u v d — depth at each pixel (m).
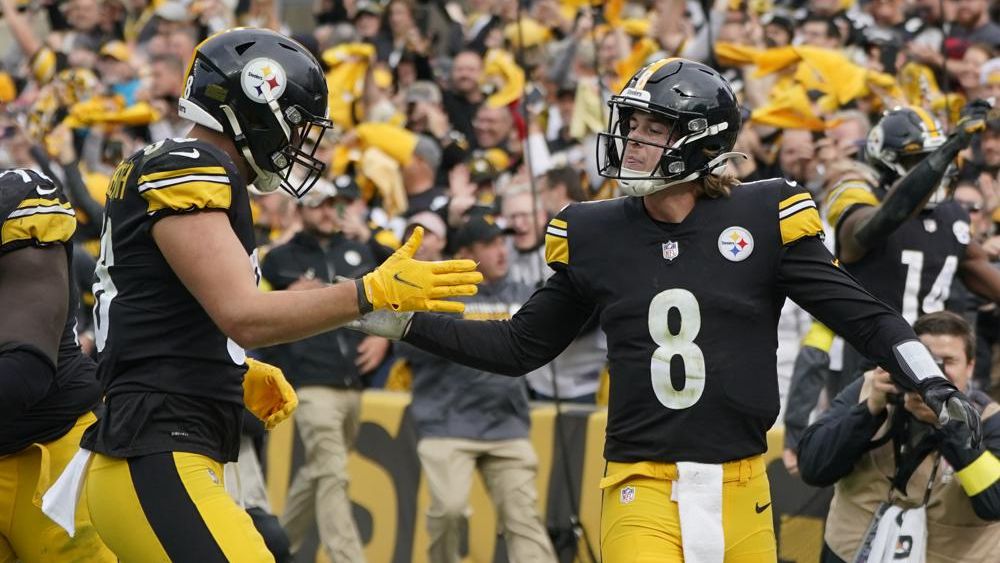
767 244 14.52
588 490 24.48
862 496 17.84
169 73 34.41
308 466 25.27
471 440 23.86
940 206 20.64
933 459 17.34
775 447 23.00
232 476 20.09
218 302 13.18
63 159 28.41
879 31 33.25
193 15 39.44
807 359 20.80
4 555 16.16
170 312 13.68
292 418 27.03
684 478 14.34
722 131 14.53
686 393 14.40
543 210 27.38
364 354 27.19
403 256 13.65
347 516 25.17
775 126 27.69
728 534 14.43
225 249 13.30
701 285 14.47
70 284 15.53
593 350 26.00
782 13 31.70
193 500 13.57
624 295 14.65
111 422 13.77
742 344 14.46
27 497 15.81
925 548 17.28
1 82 37.97
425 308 13.57
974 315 25.47
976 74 31.55
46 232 14.91
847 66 29.05
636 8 35.75
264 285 26.28
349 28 38.44
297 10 47.03
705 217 14.63
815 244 14.57
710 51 31.66
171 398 13.70
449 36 39.62
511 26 36.31
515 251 26.81
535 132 32.44
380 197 30.97
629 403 14.63
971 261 21.02
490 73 34.34
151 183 13.39
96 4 41.00
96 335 14.20
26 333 14.55
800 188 14.65
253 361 15.53
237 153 14.22
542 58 35.59
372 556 26.22
